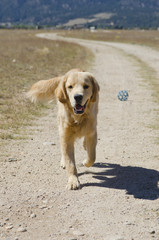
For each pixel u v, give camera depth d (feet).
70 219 18.25
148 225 17.69
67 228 17.31
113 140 34.01
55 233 16.81
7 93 53.52
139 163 27.58
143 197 21.11
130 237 16.49
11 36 281.54
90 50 162.71
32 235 16.62
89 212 19.04
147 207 19.72
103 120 42.16
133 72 89.71
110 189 22.36
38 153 29.27
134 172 25.48
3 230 17.08
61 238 16.34
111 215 18.71
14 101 48.39
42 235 16.63
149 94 59.98
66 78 22.26
